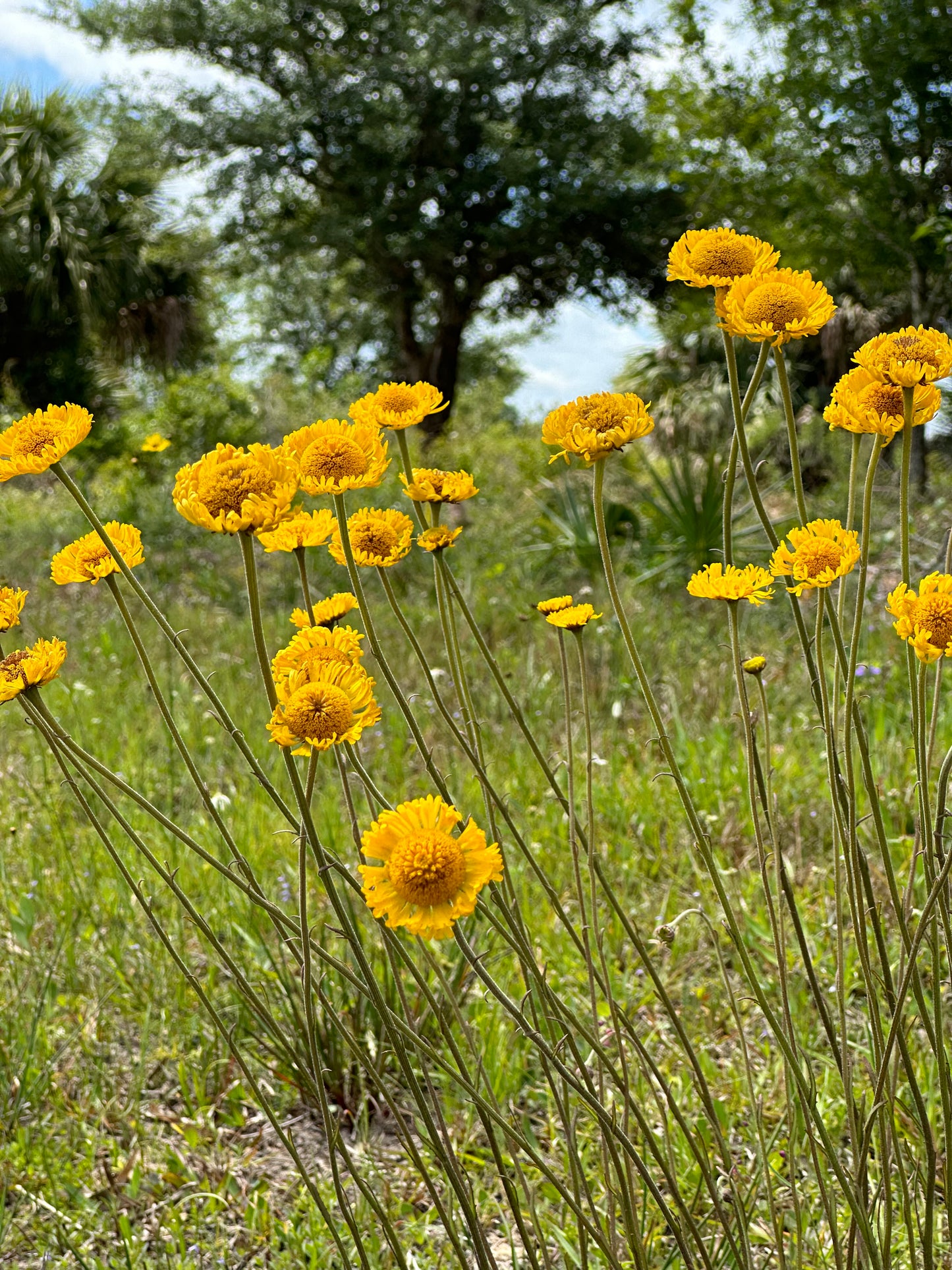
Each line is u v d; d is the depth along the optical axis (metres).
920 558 6.63
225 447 1.12
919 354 1.21
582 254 21.89
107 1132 2.26
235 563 7.86
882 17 12.97
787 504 10.10
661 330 14.29
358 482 1.24
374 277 23.11
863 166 13.69
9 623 1.24
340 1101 2.30
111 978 2.66
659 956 2.70
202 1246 1.95
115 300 15.78
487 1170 2.06
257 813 3.39
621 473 10.45
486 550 8.06
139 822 3.42
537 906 2.92
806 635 1.32
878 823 1.31
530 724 4.30
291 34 20.08
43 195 15.24
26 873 3.11
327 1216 1.44
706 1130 2.04
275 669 1.25
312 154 21.05
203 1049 2.41
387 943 1.34
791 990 2.45
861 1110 1.91
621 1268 1.42
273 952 2.69
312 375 18.52
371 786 1.21
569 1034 1.35
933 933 1.31
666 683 4.70
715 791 3.51
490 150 20.33
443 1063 1.28
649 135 20.34
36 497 10.57
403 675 5.00
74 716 4.39
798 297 1.23
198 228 19.16
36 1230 1.95
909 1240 1.44
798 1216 1.59
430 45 19.69
